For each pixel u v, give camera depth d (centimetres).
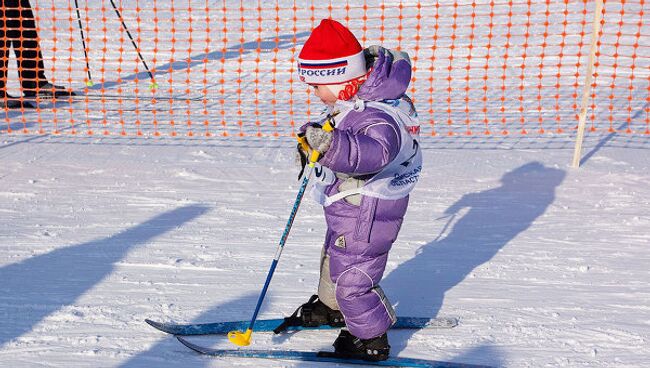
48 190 1023
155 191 1023
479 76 1705
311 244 855
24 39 1466
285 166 1138
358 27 2142
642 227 909
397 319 673
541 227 907
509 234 886
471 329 666
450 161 1155
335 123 563
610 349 631
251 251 834
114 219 923
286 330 659
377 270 591
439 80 1680
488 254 830
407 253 830
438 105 1502
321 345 639
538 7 2311
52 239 859
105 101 1532
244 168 1123
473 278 770
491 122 1385
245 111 1461
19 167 1111
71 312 685
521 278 771
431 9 2342
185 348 627
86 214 941
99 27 2133
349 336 612
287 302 715
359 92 568
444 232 889
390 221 583
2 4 1508
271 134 1312
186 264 796
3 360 602
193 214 944
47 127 1338
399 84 564
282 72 1761
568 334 656
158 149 1215
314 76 562
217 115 1431
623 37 2002
